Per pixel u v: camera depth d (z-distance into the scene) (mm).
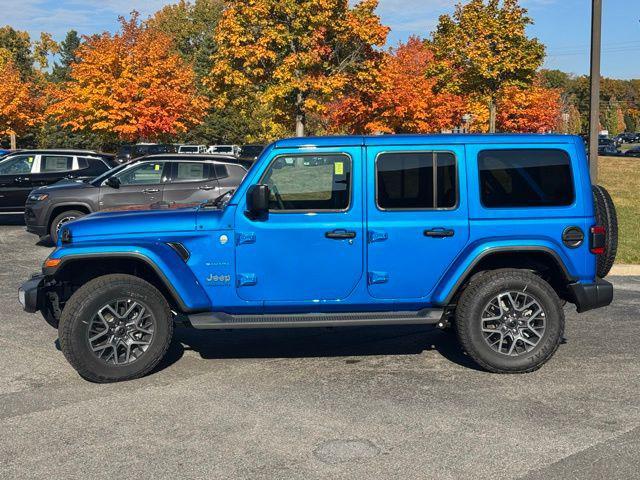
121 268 6137
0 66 61438
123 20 32844
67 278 6094
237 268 5871
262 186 5539
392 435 4613
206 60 71562
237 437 4609
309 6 26406
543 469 4090
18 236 14758
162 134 35688
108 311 5770
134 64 32219
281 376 5922
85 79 31609
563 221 5957
